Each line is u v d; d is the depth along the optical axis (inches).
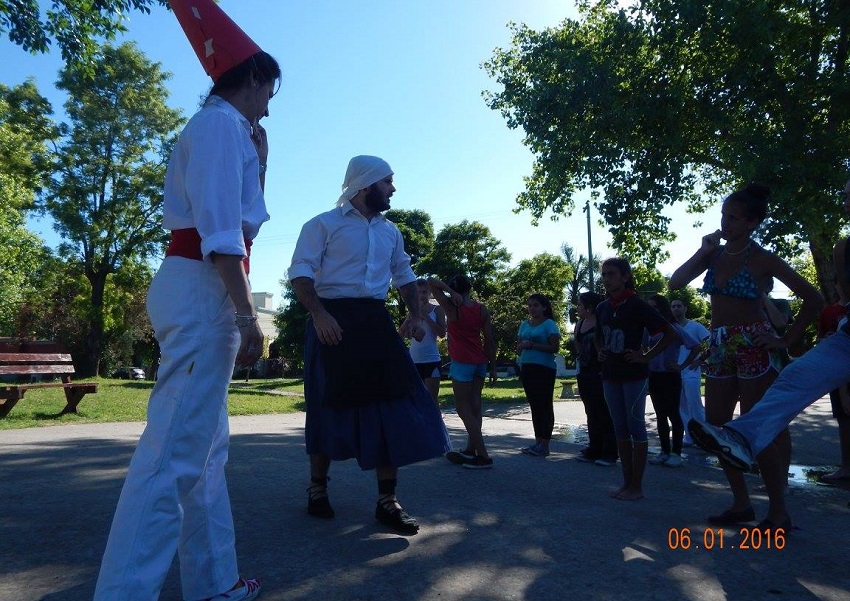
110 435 295.7
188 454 87.1
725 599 108.9
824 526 157.4
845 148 635.5
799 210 619.8
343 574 115.0
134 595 80.2
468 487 193.6
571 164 784.3
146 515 82.8
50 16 494.3
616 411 189.3
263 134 104.3
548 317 278.7
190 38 98.6
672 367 254.8
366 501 169.6
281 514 154.0
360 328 147.0
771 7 682.8
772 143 649.6
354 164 151.8
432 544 134.0
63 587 105.8
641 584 114.7
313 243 146.7
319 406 151.6
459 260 2007.9
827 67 670.5
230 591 98.5
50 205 1277.1
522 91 812.6
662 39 709.9
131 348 1692.9
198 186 85.6
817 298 148.1
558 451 289.7
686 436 318.0
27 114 1295.5
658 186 719.1
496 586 111.7
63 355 387.2
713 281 157.2
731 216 151.2
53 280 1408.7
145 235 1342.3
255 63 96.9
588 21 820.6
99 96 1298.0
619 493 186.2
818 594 112.0
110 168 1309.1
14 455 228.8
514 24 824.3
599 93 724.7
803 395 136.6
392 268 164.2
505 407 642.2
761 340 150.9
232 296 85.5
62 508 153.6
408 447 143.9
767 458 148.9
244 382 1497.3
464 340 232.2
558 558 127.4
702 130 737.0
